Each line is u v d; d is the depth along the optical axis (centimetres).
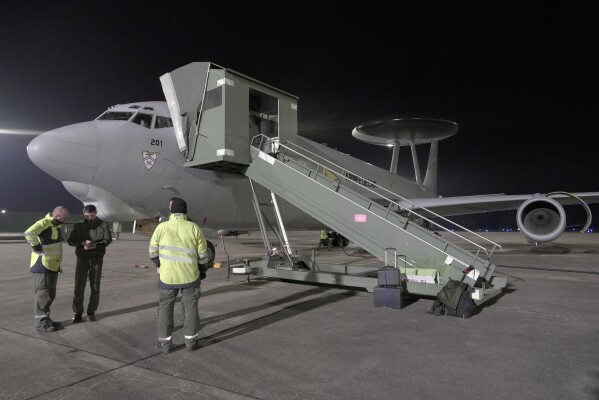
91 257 490
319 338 411
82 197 727
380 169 1748
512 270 1008
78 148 678
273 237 2778
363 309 552
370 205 733
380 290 564
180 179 803
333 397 269
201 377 306
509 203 1271
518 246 2144
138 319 501
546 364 330
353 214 680
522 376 304
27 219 3791
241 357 353
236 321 483
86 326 467
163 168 774
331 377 305
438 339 405
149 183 761
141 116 787
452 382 294
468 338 409
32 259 446
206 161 740
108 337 420
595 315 512
